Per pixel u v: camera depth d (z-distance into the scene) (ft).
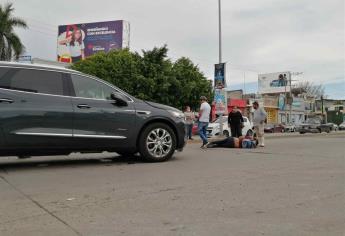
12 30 152.05
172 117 31.78
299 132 153.79
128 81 122.93
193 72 141.18
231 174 25.77
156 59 125.08
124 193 20.45
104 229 15.12
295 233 14.66
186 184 22.59
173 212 17.17
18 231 14.97
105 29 191.42
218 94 81.20
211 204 18.37
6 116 26.13
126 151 30.73
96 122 28.76
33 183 22.99
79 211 17.37
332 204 18.43
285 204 18.39
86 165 29.89
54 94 27.84
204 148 45.98
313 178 24.44
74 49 195.00
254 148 45.78
